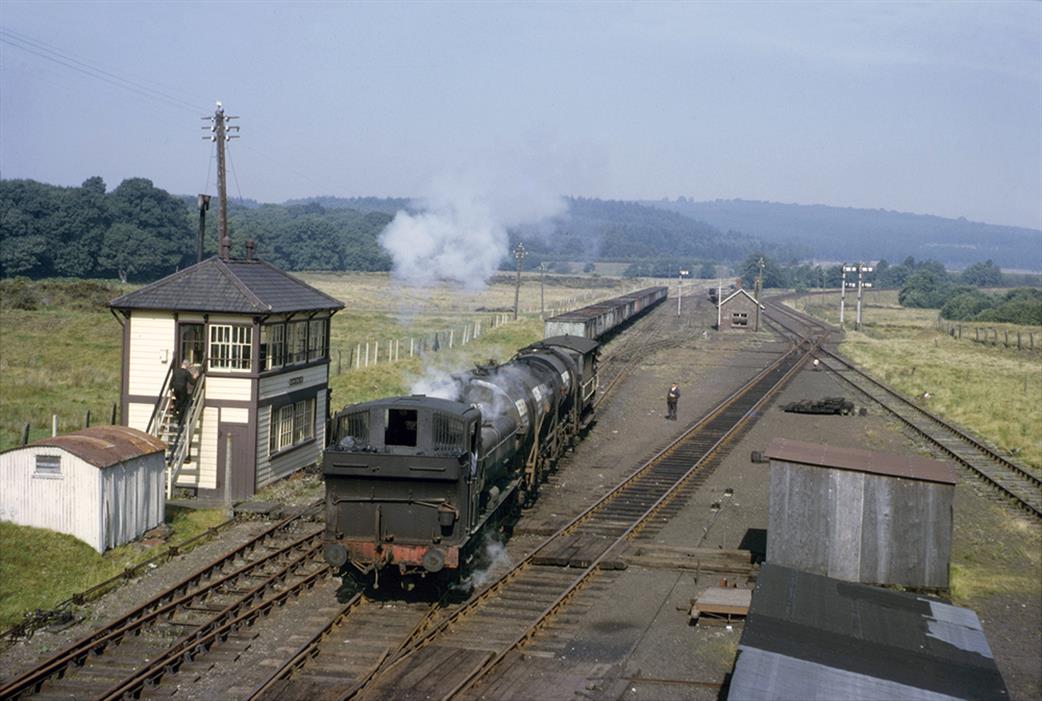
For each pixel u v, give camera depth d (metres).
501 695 13.99
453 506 17.53
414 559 17.58
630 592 19.00
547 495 27.17
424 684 14.12
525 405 24.70
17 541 19.45
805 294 177.12
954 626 13.36
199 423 26.03
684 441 35.66
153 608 17.36
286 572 19.31
